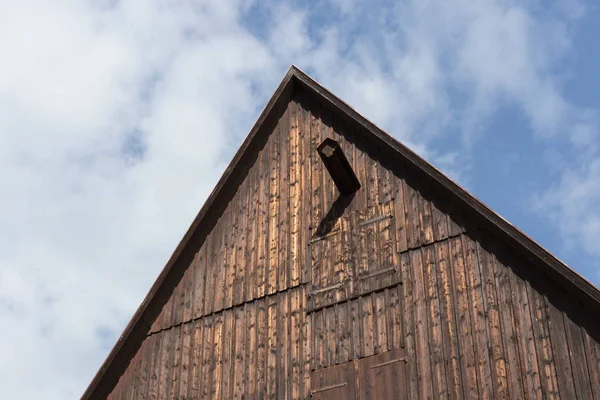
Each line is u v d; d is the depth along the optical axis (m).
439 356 16.30
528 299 16.02
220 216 20.52
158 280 20.19
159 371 19.36
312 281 18.42
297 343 17.91
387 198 18.41
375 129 19.09
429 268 17.20
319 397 17.09
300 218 19.36
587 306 15.50
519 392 15.36
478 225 17.11
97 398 19.84
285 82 20.83
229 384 18.30
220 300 19.45
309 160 19.95
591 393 14.84
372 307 17.44
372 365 16.84
